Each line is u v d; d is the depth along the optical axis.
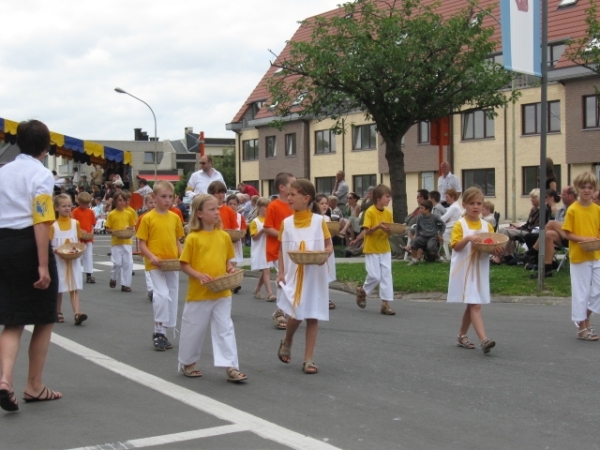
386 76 19.44
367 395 6.83
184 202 28.33
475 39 19.77
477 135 39.56
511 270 14.91
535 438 5.55
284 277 7.88
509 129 38.03
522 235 15.13
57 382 7.42
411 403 6.55
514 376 7.47
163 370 7.97
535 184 37.22
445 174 20.08
